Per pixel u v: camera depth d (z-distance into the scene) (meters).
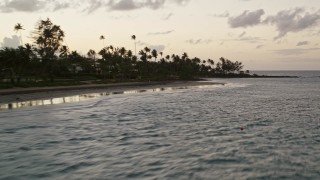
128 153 16.34
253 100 51.38
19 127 24.25
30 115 31.16
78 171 13.41
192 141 19.28
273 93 69.31
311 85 112.06
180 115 32.03
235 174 12.99
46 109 36.44
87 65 138.25
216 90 81.12
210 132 22.42
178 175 12.87
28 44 97.88
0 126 24.66
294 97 57.97
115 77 130.50
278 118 30.06
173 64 186.62
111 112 34.22
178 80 150.00
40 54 94.62
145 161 14.85
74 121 27.50
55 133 21.86
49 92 63.25
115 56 134.50
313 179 12.38
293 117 30.83
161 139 19.89
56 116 30.64
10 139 19.81
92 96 57.53
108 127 24.48
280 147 17.70
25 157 15.60
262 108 39.28
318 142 19.09
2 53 80.69
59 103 43.84
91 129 23.53
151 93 68.25
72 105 41.25
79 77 115.81
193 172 13.23
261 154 16.11
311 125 25.86
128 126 24.98
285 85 112.50
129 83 105.94
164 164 14.36
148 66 159.12
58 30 99.62
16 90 60.38
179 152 16.53
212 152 16.52
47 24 99.06
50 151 16.78
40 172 13.27
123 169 13.66
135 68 150.88
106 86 85.56
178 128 24.09
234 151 16.75
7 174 13.03
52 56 96.19
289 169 13.63
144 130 23.16
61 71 110.69
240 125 25.67
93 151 16.80
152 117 30.44
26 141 19.22
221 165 14.20
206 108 38.97
